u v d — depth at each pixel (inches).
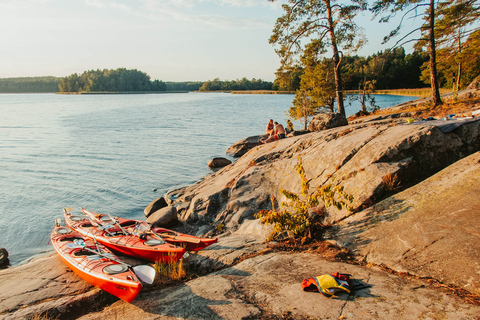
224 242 308.0
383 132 371.2
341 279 202.5
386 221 259.4
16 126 1642.5
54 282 257.0
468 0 805.2
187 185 651.5
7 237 450.3
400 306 173.2
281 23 824.3
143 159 899.4
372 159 327.0
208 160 884.6
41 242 436.8
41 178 719.1
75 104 3846.0
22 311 213.9
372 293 188.7
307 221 277.9
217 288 216.1
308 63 1038.4
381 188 293.4
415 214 250.5
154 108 3019.2
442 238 216.8
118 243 315.9
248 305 191.9
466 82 1561.3
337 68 824.9
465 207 232.8
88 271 244.5
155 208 508.7
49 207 557.3
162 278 253.3
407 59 3855.8
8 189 644.7
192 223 435.2
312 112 1123.3
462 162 289.4
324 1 796.6
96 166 821.9
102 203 573.3
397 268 211.3
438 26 929.5
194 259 281.9
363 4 755.4
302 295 195.3
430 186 276.7
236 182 443.8
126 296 219.3
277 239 292.5
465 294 174.4
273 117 2006.6
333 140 418.9
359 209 289.7
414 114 605.9
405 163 305.9
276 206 374.9
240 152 920.3
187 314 189.8
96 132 1419.8
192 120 1900.8
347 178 331.6
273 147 557.0
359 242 251.8
